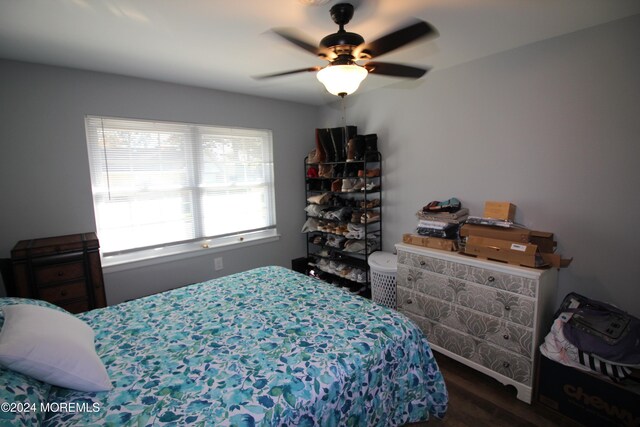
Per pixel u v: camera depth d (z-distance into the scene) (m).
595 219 1.93
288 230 3.87
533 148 2.15
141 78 2.68
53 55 2.12
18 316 1.19
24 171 2.28
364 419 1.28
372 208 3.22
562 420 1.69
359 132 3.41
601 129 1.87
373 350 1.36
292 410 1.05
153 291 2.91
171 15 1.59
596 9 1.64
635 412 1.46
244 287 2.08
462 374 2.12
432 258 2.23
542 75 2.06
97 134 2.55
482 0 1.51
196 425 0.95
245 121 3.36
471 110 2.45
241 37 1.87
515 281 1.82
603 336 1.55
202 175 3.14
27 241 2.25
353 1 1.48
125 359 1.31
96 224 2.58
